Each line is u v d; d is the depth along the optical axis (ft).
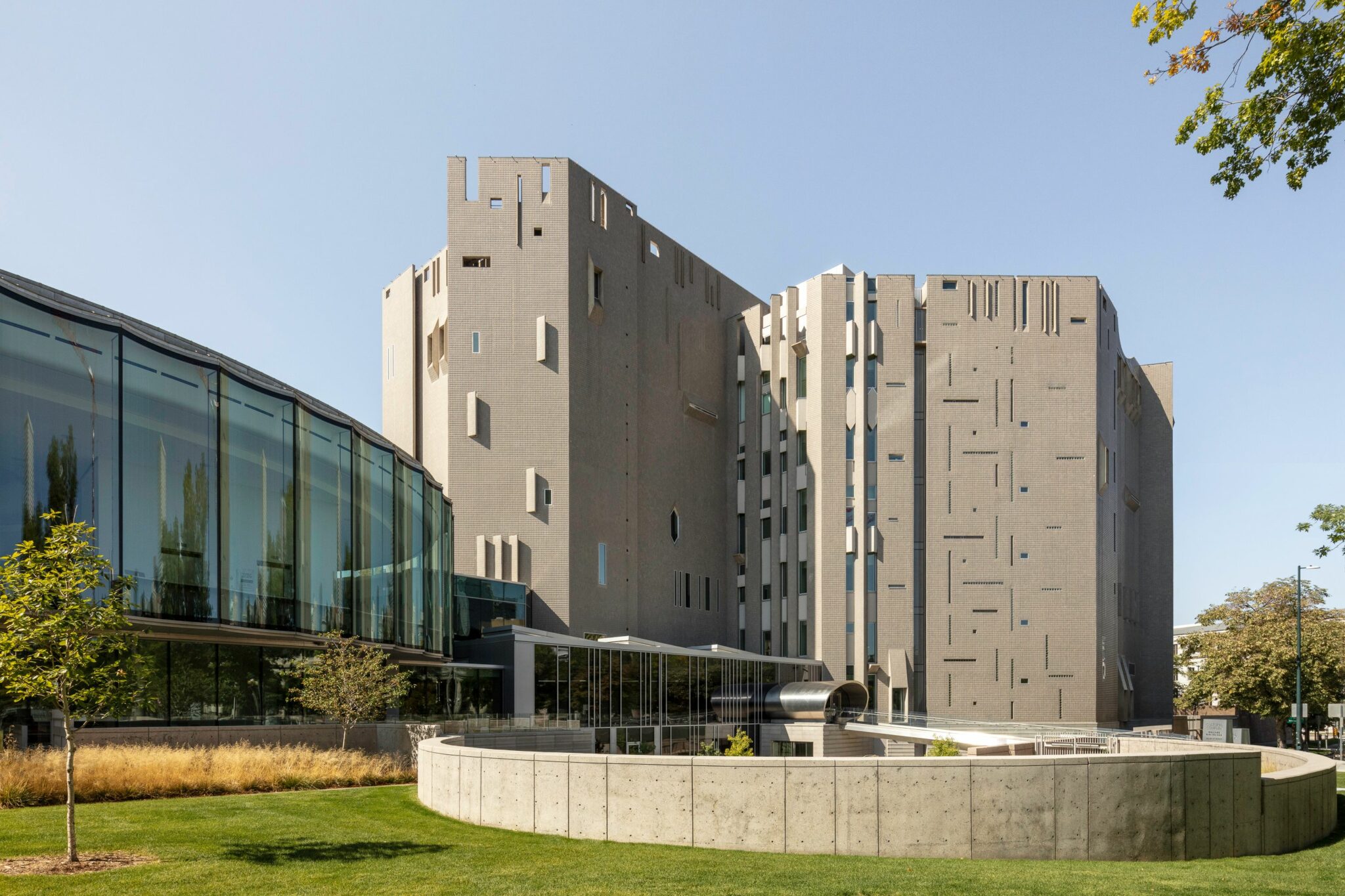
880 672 230.07
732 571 266.77
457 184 216.54
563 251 214.07
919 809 53.72
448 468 208.54
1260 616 237.04
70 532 46.78
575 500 210.18
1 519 79.36
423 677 150.41
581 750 151.43
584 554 211.82
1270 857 59.11
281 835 51.83
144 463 92.68
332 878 42.32
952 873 46.55
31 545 46.03
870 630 233.55
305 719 119.44
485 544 205.67
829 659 235.61
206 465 100.42
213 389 102.32
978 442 233.35
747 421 268.82
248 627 104.37
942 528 230.89
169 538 94.68
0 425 80.18
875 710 229.45
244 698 114.52
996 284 238.27
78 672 45.11
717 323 274.57
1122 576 267.59
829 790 53.93
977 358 235.61
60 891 38.27
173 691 104.73
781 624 251.60
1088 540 229.86
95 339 88.84
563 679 170.50
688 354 259.60
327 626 119.44
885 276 242.37
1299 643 169.17
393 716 139.44
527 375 211.00
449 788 63.52
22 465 81.35
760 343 268.82
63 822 53.06
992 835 54.08
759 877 44.32
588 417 217.15
